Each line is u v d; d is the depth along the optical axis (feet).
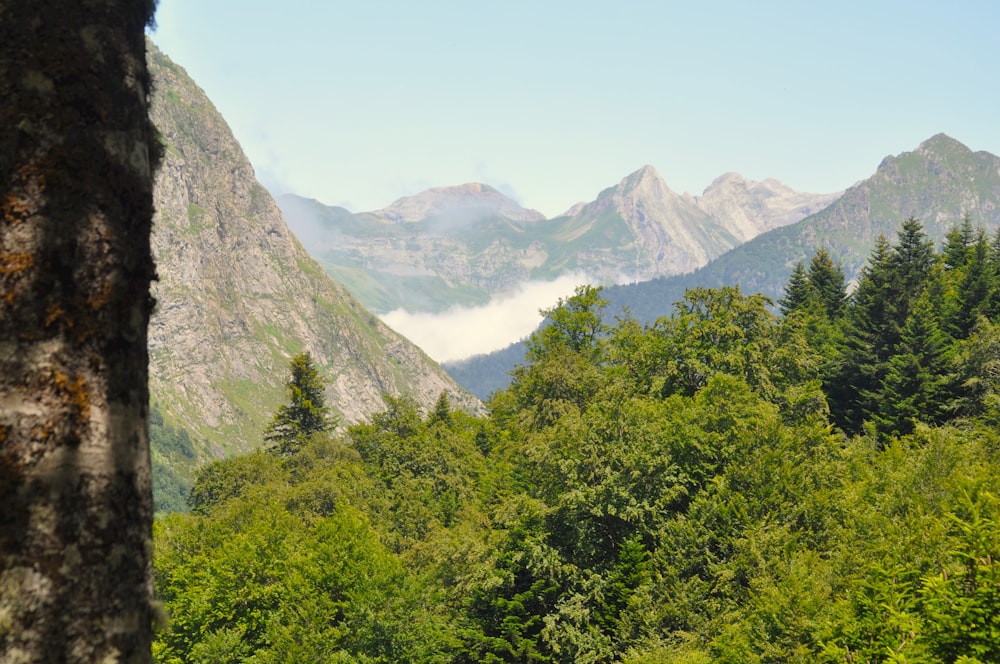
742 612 121.39
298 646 157.79
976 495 97.71
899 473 138.31
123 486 9.98
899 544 104.99
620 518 156.76
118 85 10.82
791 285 363.15
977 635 68.23
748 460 153.28
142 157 11.17
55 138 10.07
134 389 10.47
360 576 173.27
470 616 161.79
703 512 146.30
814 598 103.76
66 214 9.98
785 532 131.54
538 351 284.20
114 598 9.63
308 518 239.50
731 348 222.69
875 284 301.63
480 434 337.93
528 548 154.30
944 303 276.82
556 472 165.48
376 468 294.66
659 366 229.25
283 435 332.60
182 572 177.99
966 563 75.36
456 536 179.32
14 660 8.81
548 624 144.25
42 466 9.36
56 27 10.32
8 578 8.96
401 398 334.65
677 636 128.36
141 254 10.86
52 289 9.78
